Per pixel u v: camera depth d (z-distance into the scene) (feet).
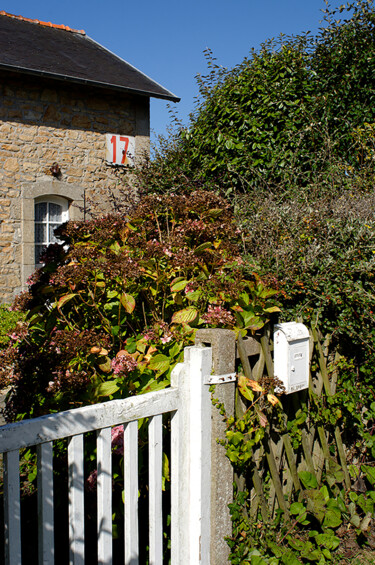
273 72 19.83
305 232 10.16
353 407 9.40
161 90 31.68
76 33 37.86
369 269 9.02
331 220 10.18
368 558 8.55
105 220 9.56
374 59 19.38
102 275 8.57
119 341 8.91
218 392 6.73
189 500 6.72
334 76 19.60
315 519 8.63
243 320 7.52
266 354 7.67
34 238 28.76
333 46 20.11
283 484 8.41
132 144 31.89
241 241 10.80
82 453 5.54
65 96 29.35
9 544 4.90
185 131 22.70
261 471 7.92
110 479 5.80
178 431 6.57
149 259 8.59
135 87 30.14
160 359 7.49
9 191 27.76
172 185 21.59
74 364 8.18
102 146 30.83
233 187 19.15
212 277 8.51
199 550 6.66
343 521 9.17
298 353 7.88
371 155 17.39
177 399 6.53
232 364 6.91
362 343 9.34
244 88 19.63
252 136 19.19
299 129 18.95
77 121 29.81
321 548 8.26
